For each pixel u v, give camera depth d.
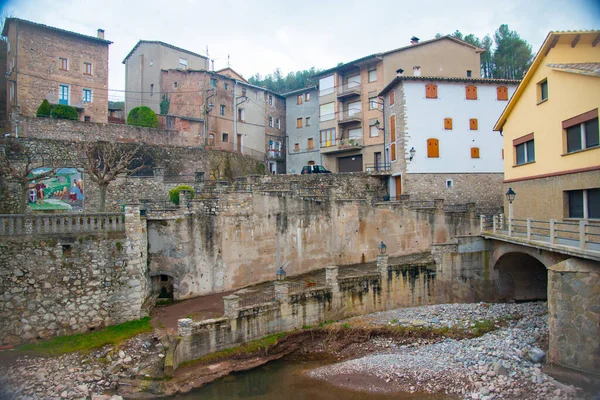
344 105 51.78
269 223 28.17
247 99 56.03
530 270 28.36
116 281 20.92
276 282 23.33
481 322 23.47
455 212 32.62
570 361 16.94
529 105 25.47
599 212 19.83
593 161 19.91
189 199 25.25
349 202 31.20
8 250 18.95
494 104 41.66
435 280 27.86
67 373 17.06
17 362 17.38
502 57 60.53
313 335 23.44
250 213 27.39
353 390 17.95
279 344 22.23
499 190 41.28
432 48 47.41
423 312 25.64
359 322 24.23
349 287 25.64
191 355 19.56
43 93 41.31
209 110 50.25
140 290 21.42
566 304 17.12
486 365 18.50
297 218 29.34
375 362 20.33
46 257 19.59
